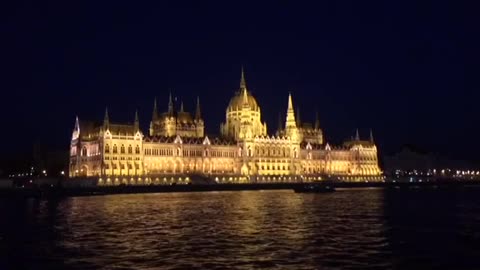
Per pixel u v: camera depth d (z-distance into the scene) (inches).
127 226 3496.6
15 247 2600.9
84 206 5546.3
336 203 6043.3
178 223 3688.5
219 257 2327.8
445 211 4815.5
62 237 2952.8
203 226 3486.7
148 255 2379.4
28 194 7746.1
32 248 2568.9
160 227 3435.0
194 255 2375.7
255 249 2529.5
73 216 4269.2
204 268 2108.8
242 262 2222.0
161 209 5039.4
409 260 2271.2
